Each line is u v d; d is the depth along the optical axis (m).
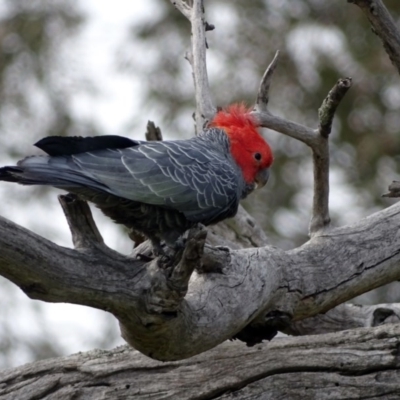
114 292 8.99
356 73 23.05
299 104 23.14
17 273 8.47
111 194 9.62
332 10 23.41
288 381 10.91
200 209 10.35
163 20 23.45
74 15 23.44
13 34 23.38
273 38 23.36
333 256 11.69
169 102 23.27
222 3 23.64
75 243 9.11
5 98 23.25
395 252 11.85
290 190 23.02
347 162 23.19
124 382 11.11
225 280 10.48
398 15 23.23
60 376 11.22
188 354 10.13
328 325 13.18
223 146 11.46
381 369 10.91
